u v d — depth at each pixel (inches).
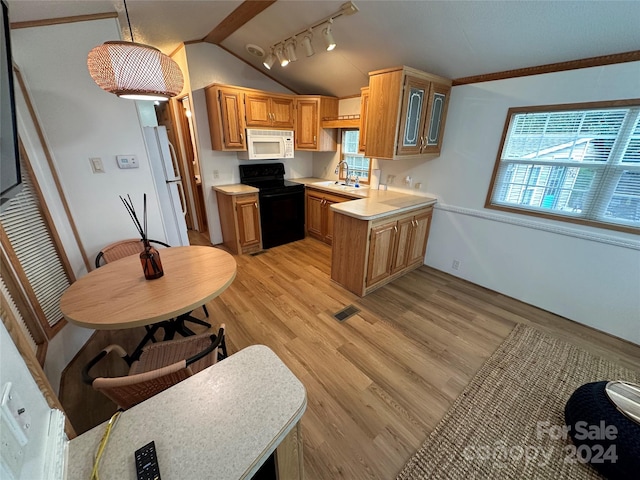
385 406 61.2
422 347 79.0
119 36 77.4
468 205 111.3
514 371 70.8
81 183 80.5
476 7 70.0
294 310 95.9
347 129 153.6
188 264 68.0
